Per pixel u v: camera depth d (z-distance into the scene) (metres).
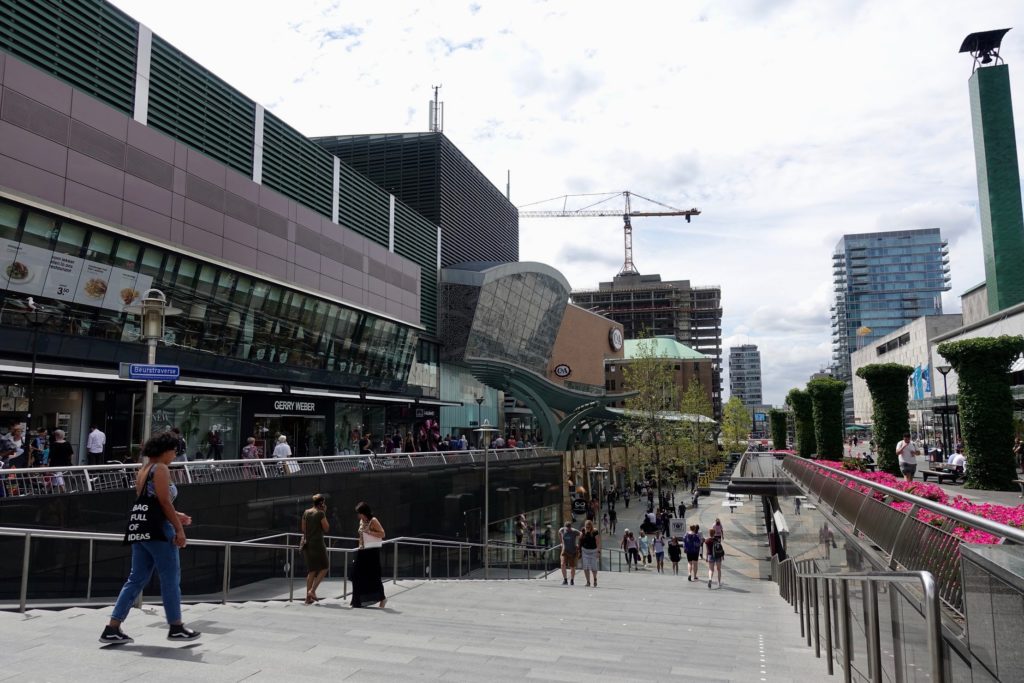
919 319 85.12
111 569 12.33
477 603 12.33
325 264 32.81
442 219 52.19
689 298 179.50
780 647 7.70
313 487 19.34
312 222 31.94
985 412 18.59
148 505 5.51
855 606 5.36
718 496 60.12
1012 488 18.14
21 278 18.11
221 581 14.52
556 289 64.06
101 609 7.77
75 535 8.21
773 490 23.73
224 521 16.12
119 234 20.67
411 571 23.84
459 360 50.81
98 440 16.98
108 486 13.43
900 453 17.75
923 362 83.75
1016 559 2.75
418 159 52.62
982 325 45.91
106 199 21.20
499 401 60.50
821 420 30.00
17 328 18.05
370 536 10.56
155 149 23.20
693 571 23.77
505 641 6.91
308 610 9.68
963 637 3.10
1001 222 51.31
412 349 41.09
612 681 4.87
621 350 94.25
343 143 54.53
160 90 24.22
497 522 31.73
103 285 20.44
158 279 22.45
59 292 19.14
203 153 25.67
